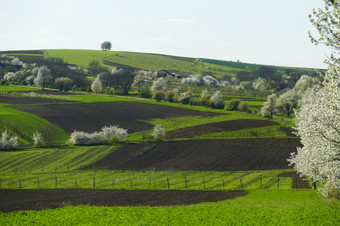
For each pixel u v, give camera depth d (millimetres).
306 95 113688
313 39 25469
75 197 50125
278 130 106062
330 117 29109
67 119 116062
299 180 62562
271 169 72188
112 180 62625
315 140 29875
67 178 63406
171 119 121375
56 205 44844
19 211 39750
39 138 86625
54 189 55906
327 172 31078
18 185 58562
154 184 60125
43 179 62469
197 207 40406
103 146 87562
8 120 105375
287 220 32125
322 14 24750
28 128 100750
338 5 24234
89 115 123312
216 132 103750
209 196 50875
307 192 51625
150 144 90500
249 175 67188
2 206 44281
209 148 87812
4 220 35000
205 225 31438
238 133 102812
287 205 41719
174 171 69875
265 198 48969
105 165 72812
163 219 34031
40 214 37750
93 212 37875
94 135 90500
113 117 122375
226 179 64125
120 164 73750
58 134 100375
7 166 70312
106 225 31781
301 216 33469
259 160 78500
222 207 40219
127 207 40812
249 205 42656
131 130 107500
